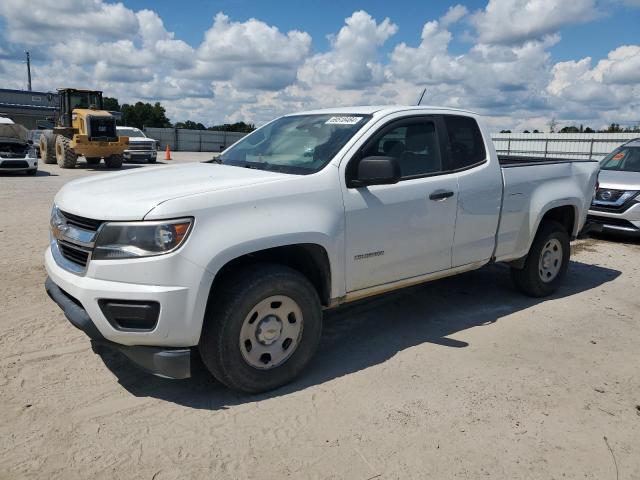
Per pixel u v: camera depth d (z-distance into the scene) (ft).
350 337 15.48
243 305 11.32
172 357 10.85
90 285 10.74
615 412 11.79
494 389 12.58
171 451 9.93
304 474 9.45
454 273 16.29
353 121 14.49
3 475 9.09
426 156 15.25
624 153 33.94
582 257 26.27
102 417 10.93
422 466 9.77
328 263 12.88
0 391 11.69
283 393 12.17
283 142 15.16
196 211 10.87
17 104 180.04
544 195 18.21
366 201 13.39
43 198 39.93
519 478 9.55
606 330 16.51
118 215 10.75
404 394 12.23
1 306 16.46
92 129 69.97
